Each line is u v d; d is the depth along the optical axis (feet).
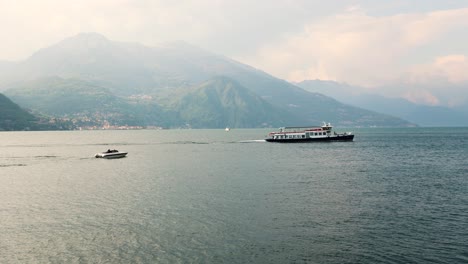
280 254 146.41
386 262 138.41
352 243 156.87
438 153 560.61
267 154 562.66
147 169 391.04
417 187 274.36
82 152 631.97
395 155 531.09
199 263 138.92
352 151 604.49
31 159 511.40
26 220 192.85
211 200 233.76
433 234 166.40
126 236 167.02
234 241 160.04
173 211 207.21
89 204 226.38
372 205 218.59
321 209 209.97
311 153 571.28
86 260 142.61
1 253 149.79
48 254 148.46
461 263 136.77
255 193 254.47
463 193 251.39
